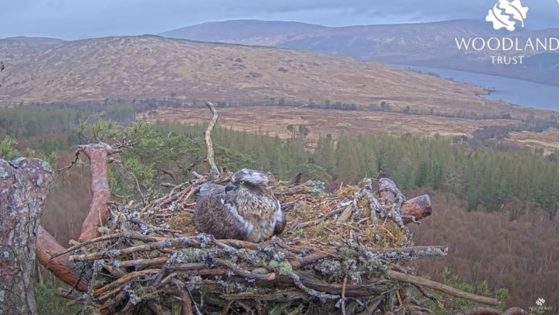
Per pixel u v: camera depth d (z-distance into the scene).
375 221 4.74
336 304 3.79
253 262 3.79
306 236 4.60
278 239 4.07
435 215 14.26
